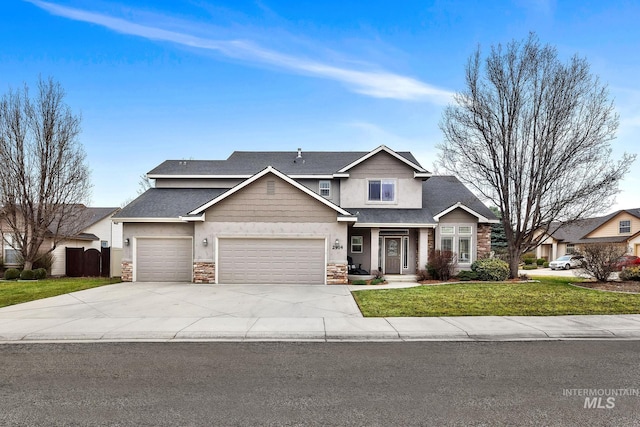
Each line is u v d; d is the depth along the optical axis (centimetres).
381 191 1936
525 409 422
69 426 384
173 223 1689
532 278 1867
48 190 1894
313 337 748
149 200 1880
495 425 385
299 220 1572
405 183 1930
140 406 431
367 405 433
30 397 458
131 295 1252
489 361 598
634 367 567
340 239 1570
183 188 2097
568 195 1619
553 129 1598
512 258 1750
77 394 467
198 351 659
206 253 1571
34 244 1884
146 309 1016
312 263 1570
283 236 1569
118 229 3095
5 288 1436
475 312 950
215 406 431
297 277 1568
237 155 2334
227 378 523
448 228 1842
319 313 955
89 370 559
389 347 682
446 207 1877
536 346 686
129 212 1725
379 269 1777
